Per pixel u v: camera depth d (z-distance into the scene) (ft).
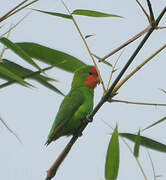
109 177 19.57
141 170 18.54
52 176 19.90
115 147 19.65
